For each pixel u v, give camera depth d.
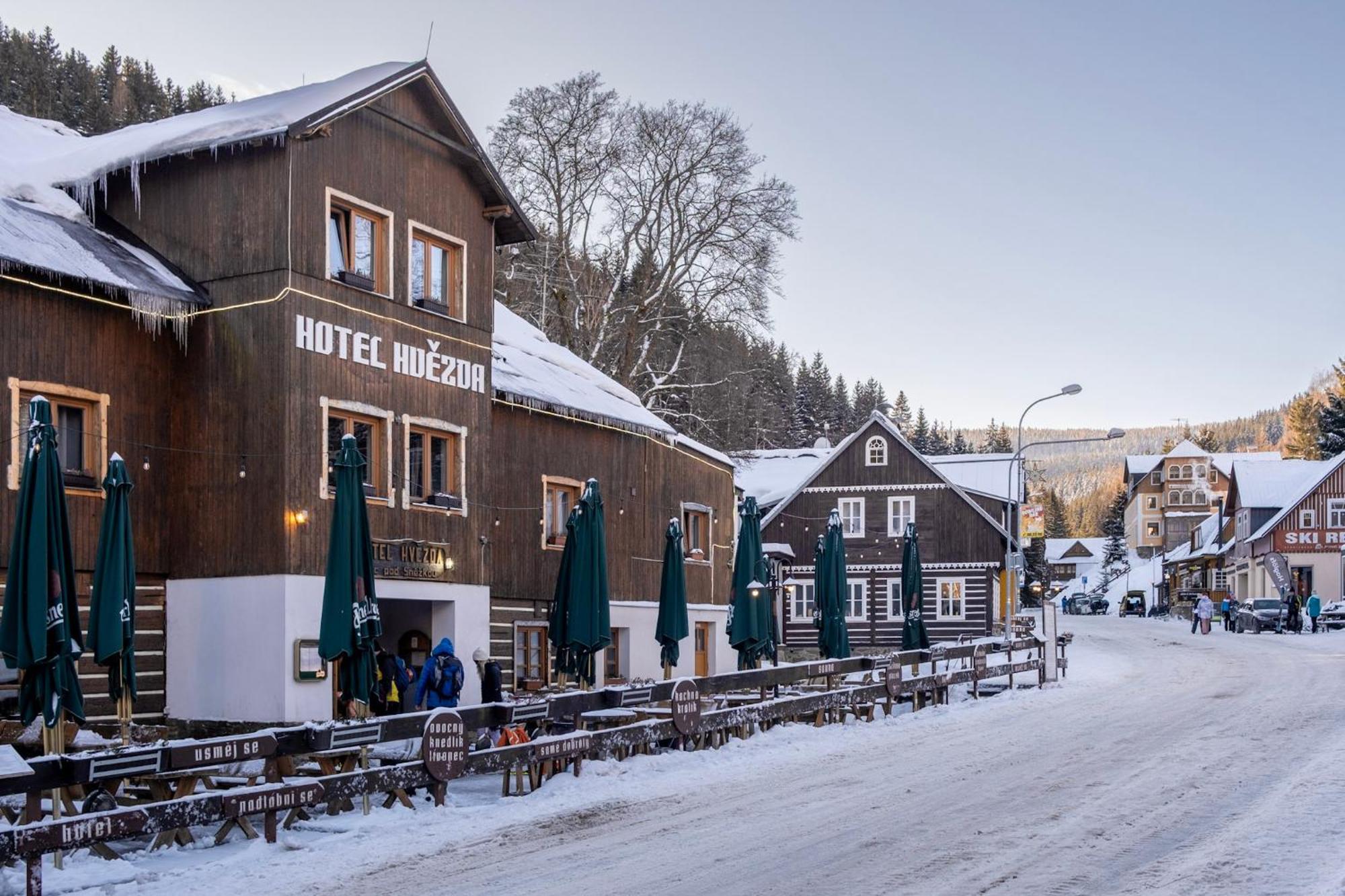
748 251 44.50
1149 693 27.08
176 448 20.34
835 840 11.90
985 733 20.41
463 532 23.08
